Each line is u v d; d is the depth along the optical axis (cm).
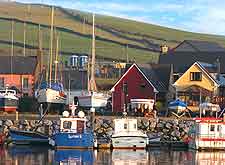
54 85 10575
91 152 7150
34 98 10175
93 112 8519
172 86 10819
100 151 7262
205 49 14850
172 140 8575
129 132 7556
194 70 10856
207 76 10812
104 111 10112
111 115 9544
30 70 12750
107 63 15500
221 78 11600
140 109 9812
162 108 10600
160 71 11162
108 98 10600
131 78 10794
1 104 9606
